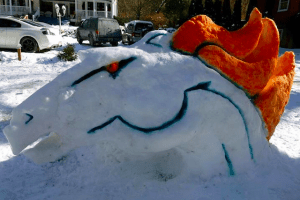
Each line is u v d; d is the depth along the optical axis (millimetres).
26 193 2348
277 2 19969
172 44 2266
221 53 2188
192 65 2143
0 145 3236
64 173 2648
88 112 2033
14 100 5191
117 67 2047
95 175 2533
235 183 2309
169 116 2031
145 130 2020
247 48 2279
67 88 2021
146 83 2051
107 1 32000
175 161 2479
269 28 2404
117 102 2041
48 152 2178
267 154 2633
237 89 2283
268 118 2590
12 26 11898
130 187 2320
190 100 2102
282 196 2213
